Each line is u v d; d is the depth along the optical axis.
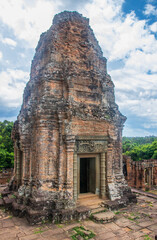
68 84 12.05
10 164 31.55
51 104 11.87
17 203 11.94
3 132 34.59
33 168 12.31
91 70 13.51
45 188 11.22
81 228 9.88
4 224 10.27
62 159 11.66
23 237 8.90
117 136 15.06
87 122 12.73
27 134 13.21
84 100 13.05
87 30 14.43
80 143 12.38
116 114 14.41
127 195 14.10
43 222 10.38
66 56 12.95
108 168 13.48
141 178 19.47
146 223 10.67
